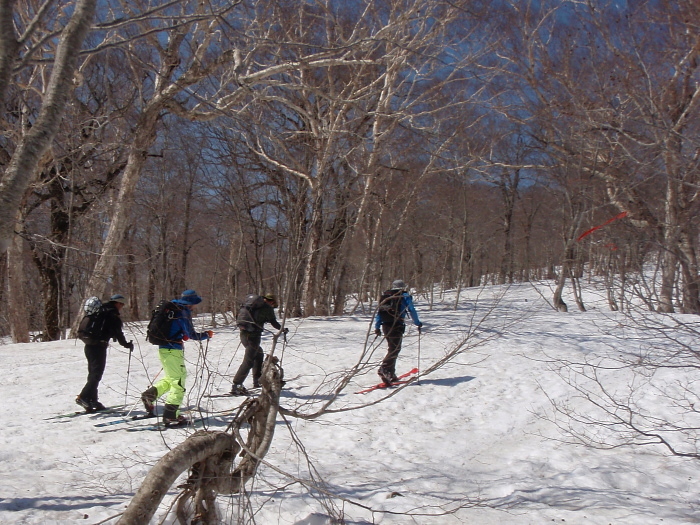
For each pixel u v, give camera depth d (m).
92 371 7.52
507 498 4.62
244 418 3.67
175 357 6.81
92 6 3.14
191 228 28.31
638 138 13.62
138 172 15.77
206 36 13.55
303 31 17.20
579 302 17.89
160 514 3.97
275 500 4.39
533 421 7.11
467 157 19.89
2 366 11.42
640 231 8.19
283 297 4.41
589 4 14.96
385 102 18.17
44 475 5.09
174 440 6.18
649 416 6.79
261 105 16.25
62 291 22.06
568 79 16.14
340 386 3.93
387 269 24.58
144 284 28.70
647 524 4.03
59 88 2.97
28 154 2.83
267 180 21.64
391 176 20.98
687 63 14.25
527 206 35.56
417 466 5.54
